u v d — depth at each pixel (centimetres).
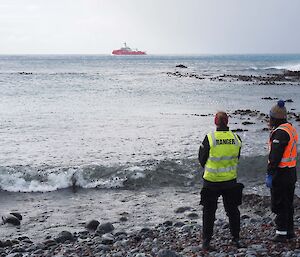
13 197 1084
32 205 1027
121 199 1077
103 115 2617
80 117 2519
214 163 657
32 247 743
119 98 3672
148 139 1820
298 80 6100
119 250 715
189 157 1436
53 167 1291
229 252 656
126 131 2038
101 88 4656
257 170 1265
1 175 1182
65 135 1914
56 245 764
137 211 985
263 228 796
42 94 3938
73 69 9631
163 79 6262
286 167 663
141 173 1216
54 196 1097
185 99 3650
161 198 1085
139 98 3691
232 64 14125
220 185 659
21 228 872
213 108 3059
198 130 2078
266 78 6362
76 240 795
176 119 2469
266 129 2086
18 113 2655
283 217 682
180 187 1174
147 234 805
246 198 1025
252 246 673
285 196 677
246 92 4319
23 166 1284
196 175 1226
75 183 1185
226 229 806
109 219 930
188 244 720
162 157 1447
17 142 1738
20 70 8831
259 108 3075
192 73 8156
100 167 1242
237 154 665
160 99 3634
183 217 940
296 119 2394
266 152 1492
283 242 682
